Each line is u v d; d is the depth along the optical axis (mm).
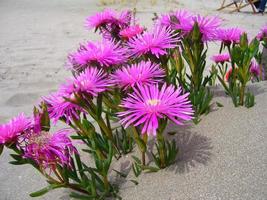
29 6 1551
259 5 1363
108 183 233
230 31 294
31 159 202
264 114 270
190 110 188
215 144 250
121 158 272
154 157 235
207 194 211
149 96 198
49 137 196
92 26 297
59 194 271
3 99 555
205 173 226
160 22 270
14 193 293
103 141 263
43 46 877
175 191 221
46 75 664
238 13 1368
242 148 239
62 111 215
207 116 286
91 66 228
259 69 412
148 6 1480
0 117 484
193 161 239
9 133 196
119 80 216
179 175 231
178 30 263
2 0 1734
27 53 822
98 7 1484
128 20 302
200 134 265
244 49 274
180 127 279
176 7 1454
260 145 237
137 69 218
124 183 245
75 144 335
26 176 314
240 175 217
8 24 1167
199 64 285
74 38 943
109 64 228
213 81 388
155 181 233
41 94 569
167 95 198
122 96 220
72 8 1470
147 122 185
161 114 188
